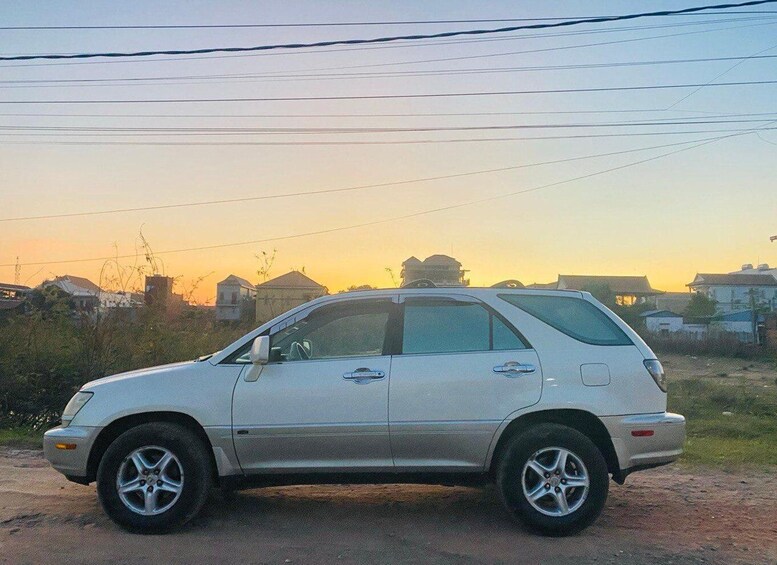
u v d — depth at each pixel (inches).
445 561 193.9
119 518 212.8
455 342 223.9
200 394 218.8
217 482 222.2
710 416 456.8
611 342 223.3
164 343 457.4
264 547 204.1
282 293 752.3
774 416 466.9
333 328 230.8
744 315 2066.9
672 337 1551.4
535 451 211.2
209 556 196.9
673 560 196.1
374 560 194.7
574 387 216.1
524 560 194.7
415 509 241.4
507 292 231.0
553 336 222.7
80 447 217.8
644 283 2815.0
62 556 195.6
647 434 214.5
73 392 414.9
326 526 223.1
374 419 215.0
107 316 453.1
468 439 214.5
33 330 430.9
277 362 222.8
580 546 205.2
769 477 294.0
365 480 219.5
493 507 243.3
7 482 276.1
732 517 237.0
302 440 215.8
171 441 213.8
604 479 211.3
